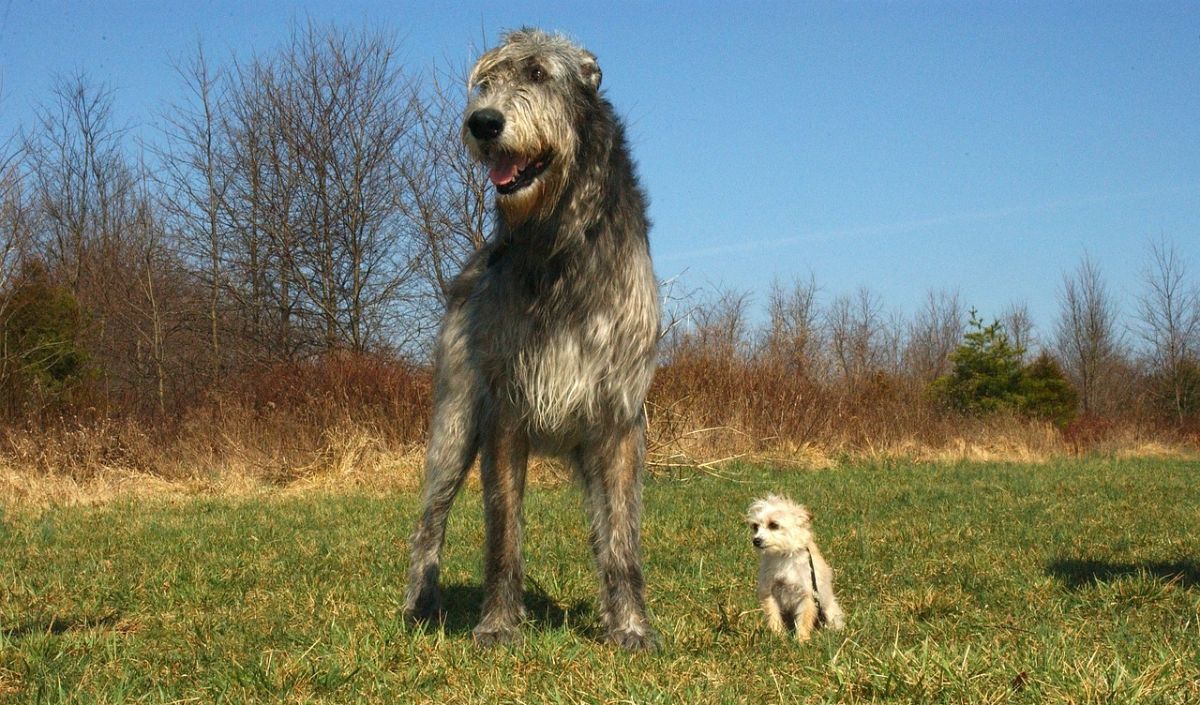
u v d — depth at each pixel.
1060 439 23.61
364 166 23.92
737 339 18.22
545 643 4.23
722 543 7.86
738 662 4.10
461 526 8.79
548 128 4.08
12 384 14.91
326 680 3.81
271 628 4.84
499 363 4.43
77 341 17.92
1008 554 7.02
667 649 4.34
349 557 7.09
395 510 10.25
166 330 24.09
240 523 9.20
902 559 6.94
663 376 15.97
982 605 5.38
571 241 4.21
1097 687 3.30
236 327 24.14
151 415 15.98
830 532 8.36
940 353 47.28
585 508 4.74
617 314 4.32
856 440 18.73
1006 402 29.70
